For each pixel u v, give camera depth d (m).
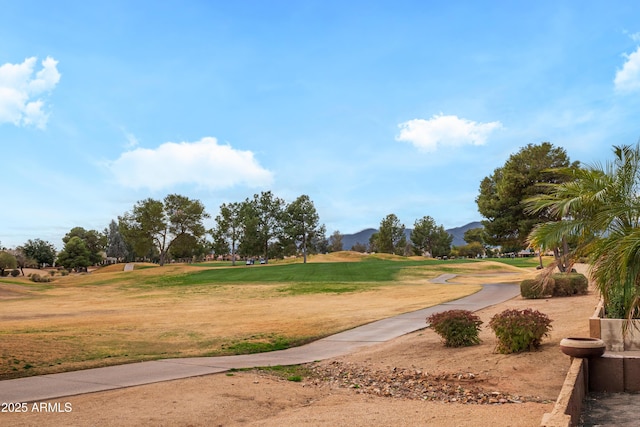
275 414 9.08
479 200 49.41
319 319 24.05
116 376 12.12
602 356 10.34
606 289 10.27
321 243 181.50
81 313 31.33
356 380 12.20
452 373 12.07
